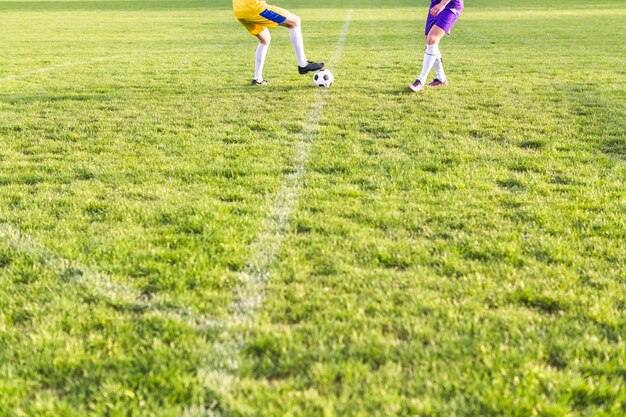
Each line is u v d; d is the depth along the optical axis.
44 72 10.69
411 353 2.53
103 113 7.28
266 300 2.98
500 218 4.00
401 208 4.20
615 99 7.84
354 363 2.46
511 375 2.37
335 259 3.40
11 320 2.84
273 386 2.35
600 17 23.03
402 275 3.22
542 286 3.08
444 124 6.61
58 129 6.52
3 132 6.41
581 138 6.00
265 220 3.98
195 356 2.53
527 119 6.80
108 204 4.28
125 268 3.30
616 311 2.84
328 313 2.85
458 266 3.31
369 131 6.40
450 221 3.95
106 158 5.44
